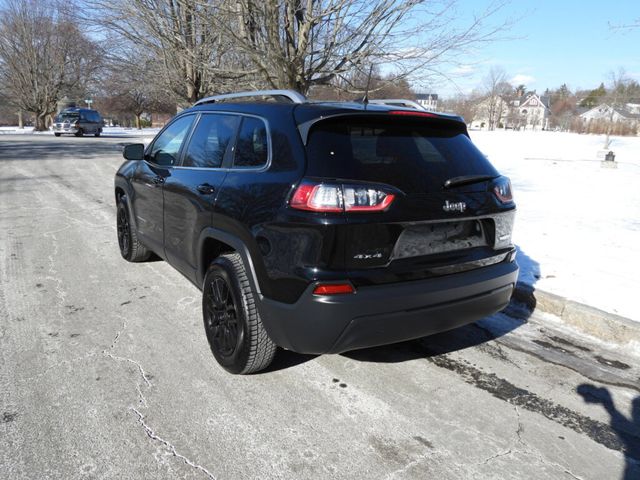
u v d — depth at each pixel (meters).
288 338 2.78
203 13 7.77
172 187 3.97
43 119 43.34
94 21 10.08
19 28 39.84
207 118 3.88
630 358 3.66
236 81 9.85
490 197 3.08
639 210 8.33
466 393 3.16
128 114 63.44
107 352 3.52
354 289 2.60
